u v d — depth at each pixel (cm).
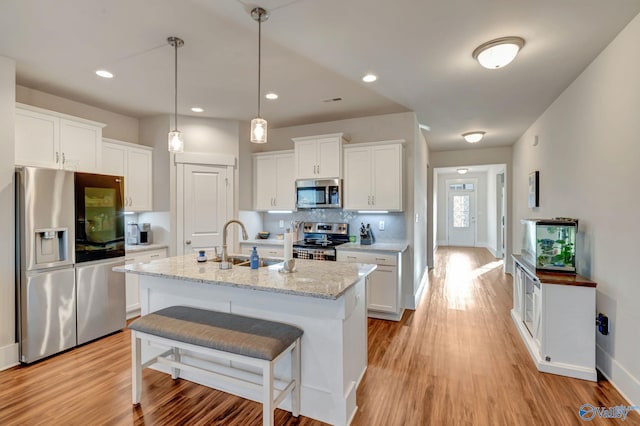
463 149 661
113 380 243
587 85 276
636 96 209
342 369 193
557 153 356
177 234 429
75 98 369
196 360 239
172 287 247
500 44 227
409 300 409
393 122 427
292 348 195
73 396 222
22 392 227
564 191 336
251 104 394
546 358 251
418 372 253
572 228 271
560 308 247
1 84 264
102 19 217
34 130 297
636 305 211
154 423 195
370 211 432
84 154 338
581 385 232
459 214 1059
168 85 335
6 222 264
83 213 305
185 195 436
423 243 556
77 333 300
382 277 370
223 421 196
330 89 346
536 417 198
